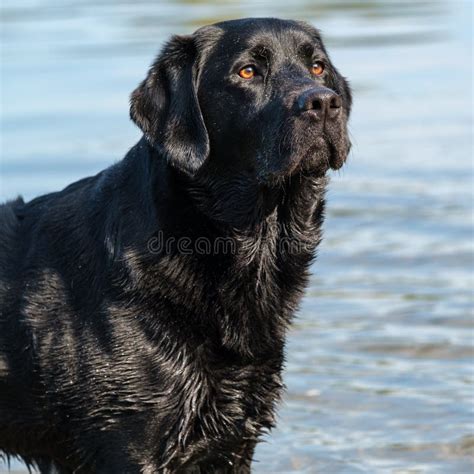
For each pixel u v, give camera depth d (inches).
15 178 868.0
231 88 383.2
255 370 385.7
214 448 387.2
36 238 394.9
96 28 1577.3
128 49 1375.5
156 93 381.7
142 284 368.8
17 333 386.6
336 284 673.0
